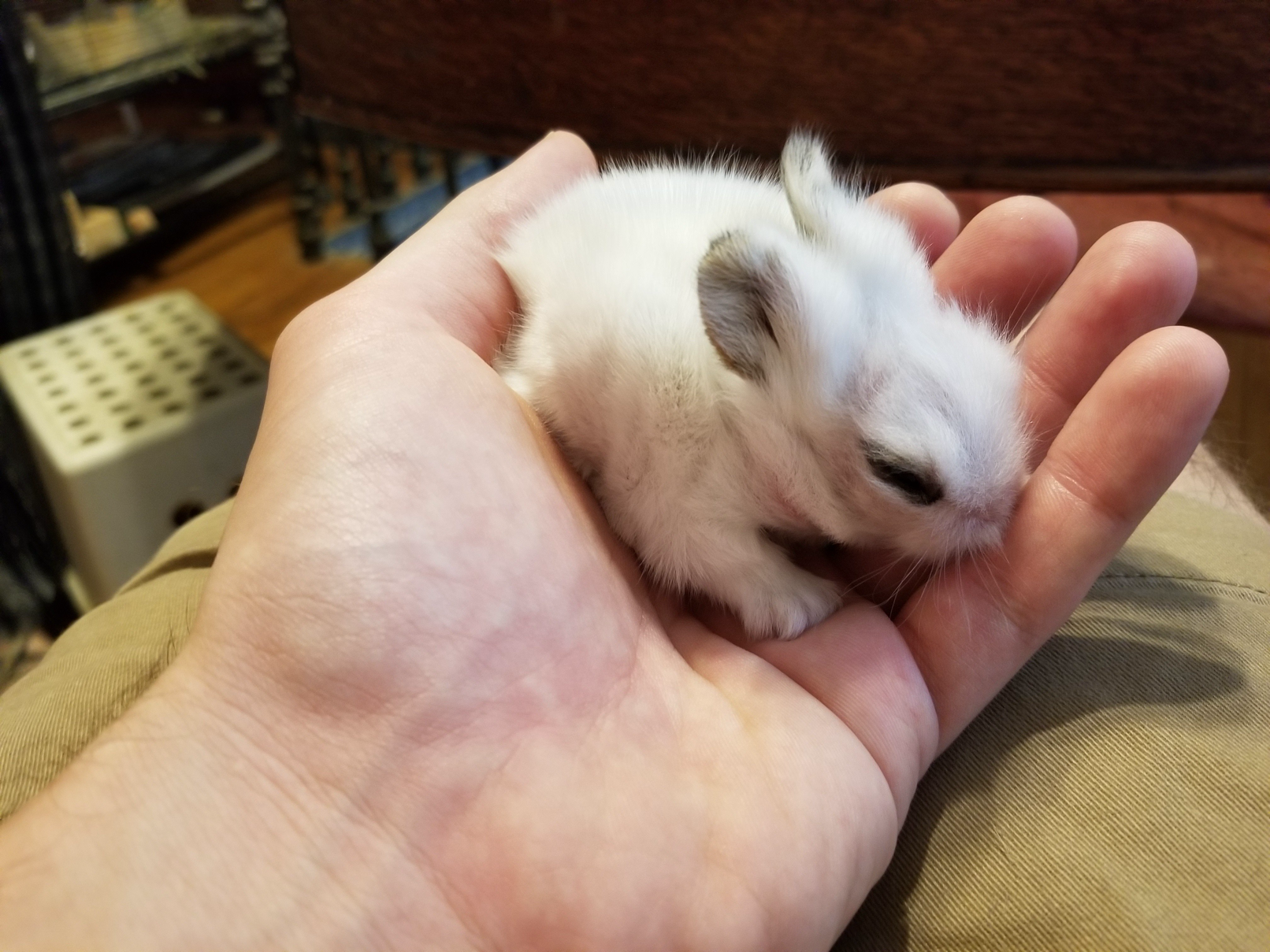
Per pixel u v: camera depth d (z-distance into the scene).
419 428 0.12
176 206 0.43
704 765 0.12
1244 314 0.24
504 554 0.12
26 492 0.28
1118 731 0.12
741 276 0.14
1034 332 0.15
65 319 0.33
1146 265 0.14
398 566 0.11
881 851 0.12
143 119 0.48
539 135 0.23
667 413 0.14
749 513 0.15
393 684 0.11
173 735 0.10
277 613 0.11
